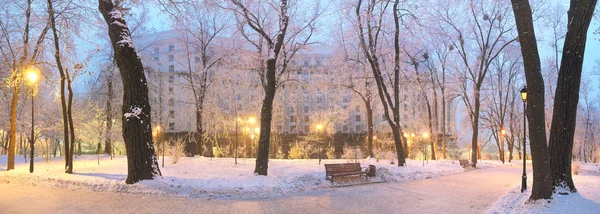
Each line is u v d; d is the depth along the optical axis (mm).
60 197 11727
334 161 23969
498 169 27734
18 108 26453
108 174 15156
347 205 10969
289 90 32438
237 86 31094
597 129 44375
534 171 10109
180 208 10211
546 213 8547
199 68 31109
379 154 26672
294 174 16547
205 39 30234
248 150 35875
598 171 26609
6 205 10383
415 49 30922
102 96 32344
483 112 45312
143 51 33969
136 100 13570
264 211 10000
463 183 16906
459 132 48156
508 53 36500
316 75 31109
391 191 13953
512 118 41469
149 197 11805
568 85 10469
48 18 18750
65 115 17547
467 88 39188
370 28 23031
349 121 47656
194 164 20375
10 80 19375
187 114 34438
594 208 8867
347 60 29391
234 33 27594
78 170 17141
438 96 39906
